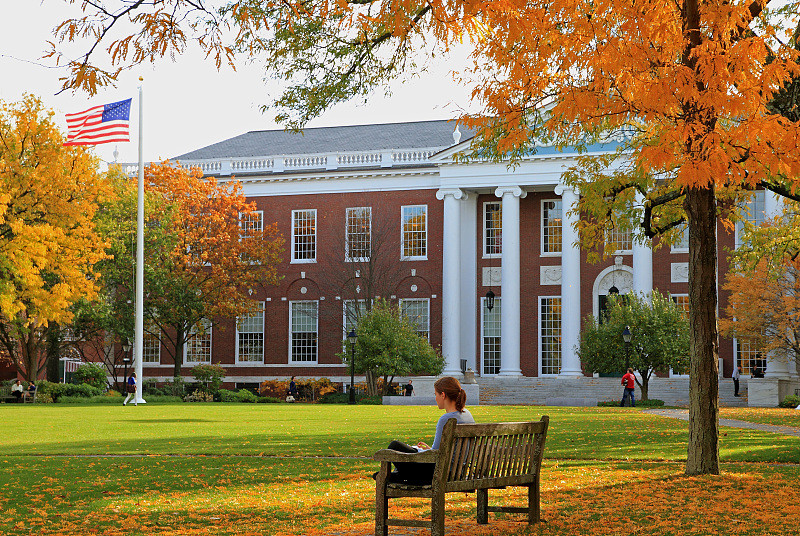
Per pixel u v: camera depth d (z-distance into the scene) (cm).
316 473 1557
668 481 1352
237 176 6819
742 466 1579
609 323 5094
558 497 1221
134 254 5975
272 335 6706
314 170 6725
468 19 1012
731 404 5266
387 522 909
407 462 902
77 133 4312
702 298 1415
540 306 6291
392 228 6488
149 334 6297
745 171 1115
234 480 1459
